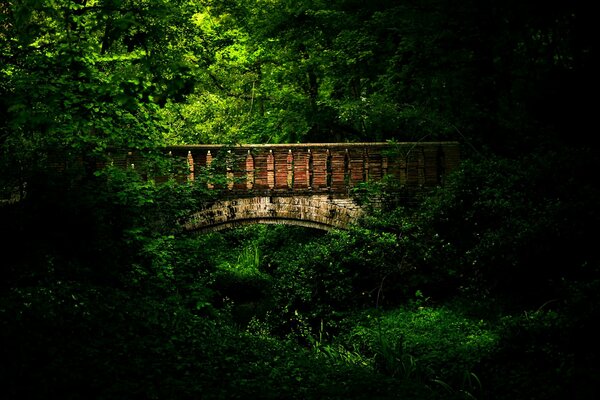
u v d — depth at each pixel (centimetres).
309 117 2158
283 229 2291
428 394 890
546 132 1680
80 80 1298
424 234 1627
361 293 1603
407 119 1869
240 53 2355
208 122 2197
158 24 1188
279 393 805
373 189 1703
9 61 1288
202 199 1680
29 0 1092
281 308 1648
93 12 1254
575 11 1557
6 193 1297
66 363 762
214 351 947
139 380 761
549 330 984
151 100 1227
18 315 849
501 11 1731
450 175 1620
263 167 1706
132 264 1392
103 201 1362
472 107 1823
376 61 2077
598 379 818
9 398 666
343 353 1255
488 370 992
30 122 1155
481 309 1398
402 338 1234
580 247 1249
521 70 1820
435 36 1825
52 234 1252
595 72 1559
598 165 1386
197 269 1667
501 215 1450
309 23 2183
